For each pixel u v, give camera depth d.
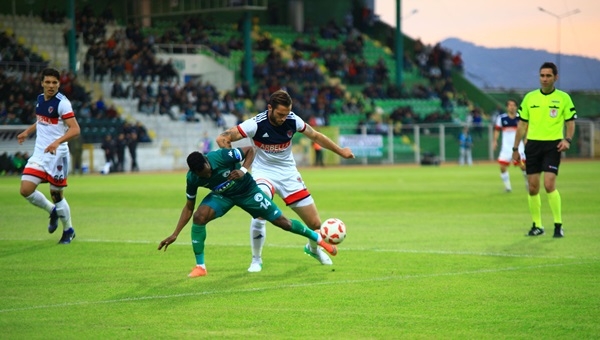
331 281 10.86
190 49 58.22
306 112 55.69
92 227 17.88
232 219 19.61
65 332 8.12
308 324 8.42
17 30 51.41
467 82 69.06
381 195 27.09
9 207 22.97
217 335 7.99
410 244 14.62
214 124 53.16
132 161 47.69
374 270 11.73
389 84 64.44
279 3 67.94
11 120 44.03
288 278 11.12
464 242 14.85
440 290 10.16
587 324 8.34
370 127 57.22
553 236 15.52
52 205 14.95
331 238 11.86
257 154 12.14
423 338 7.85
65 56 52.91
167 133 51.28
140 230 17.28
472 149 60.84
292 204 12.08
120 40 52.44
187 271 11.78
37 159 14.58
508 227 17.38
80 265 12.38
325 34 66.81
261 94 55.44
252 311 9.04
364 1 73.88
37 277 11.30
